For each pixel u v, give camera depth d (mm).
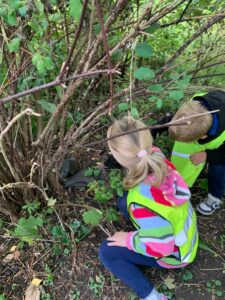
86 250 1879
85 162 2227
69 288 1751
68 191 2094
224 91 1808
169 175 1493
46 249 1868
